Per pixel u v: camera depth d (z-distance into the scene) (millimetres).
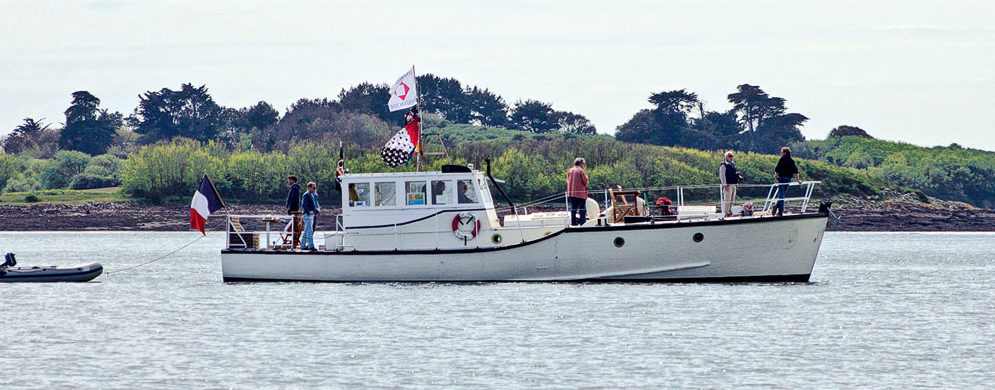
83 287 127625
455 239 111250
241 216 118125
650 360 81438
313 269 113938
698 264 107562
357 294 111062
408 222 111625
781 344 87875
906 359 82562
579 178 108875
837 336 91750
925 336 92375
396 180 111875
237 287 119500
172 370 78562
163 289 123875
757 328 94438
